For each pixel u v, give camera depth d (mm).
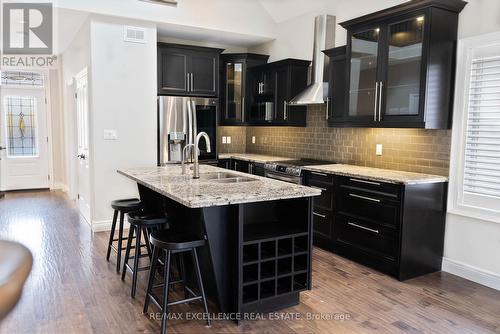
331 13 4832
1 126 7438
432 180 3488
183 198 2393
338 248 4055
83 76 5312
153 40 5031
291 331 2555
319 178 4215
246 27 5594
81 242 4422
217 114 5770
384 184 3494
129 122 4969
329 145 4934
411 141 3896
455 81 3486
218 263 2645
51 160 7887
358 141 4504
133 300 2982
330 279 3436
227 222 2641
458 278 3504
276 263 2738
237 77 5984
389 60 3656
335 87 4426
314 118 5172
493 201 3283
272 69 5480
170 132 5301
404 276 3434
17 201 6695
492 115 3256
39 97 7680
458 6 3375
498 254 3277
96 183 4828
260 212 2992
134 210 3514
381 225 3549
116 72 4824
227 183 3016
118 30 4789
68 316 2727
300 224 2902
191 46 5461
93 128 4742
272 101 5578
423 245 3523
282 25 5742
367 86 3922
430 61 3320
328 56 4516
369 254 3697
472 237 3453
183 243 2486
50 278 3377
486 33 3256
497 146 3240
